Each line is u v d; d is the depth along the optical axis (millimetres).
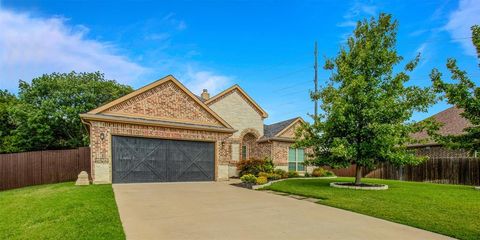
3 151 27578
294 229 6695
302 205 9625
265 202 10109
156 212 8203
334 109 13203
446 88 10930
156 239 5809
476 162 17094
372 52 13852
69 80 30844
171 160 16391
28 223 7387
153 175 15711
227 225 6941
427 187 14016
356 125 13523
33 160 17828
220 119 18469
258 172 19469
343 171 25875
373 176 23359
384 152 12953
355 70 14148
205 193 12031
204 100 24594
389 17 13883
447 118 23422
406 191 12211
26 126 28203
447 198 10461
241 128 23828
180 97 17156
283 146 23406
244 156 24391
